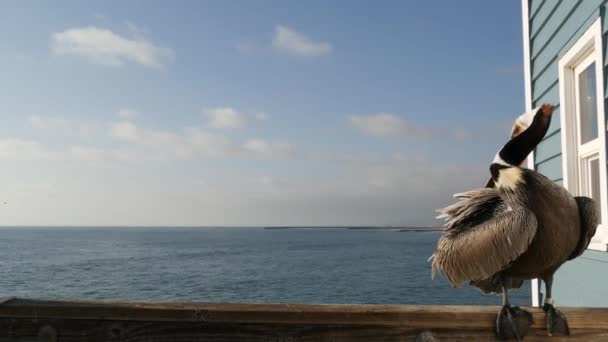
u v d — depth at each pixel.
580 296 6.39
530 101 7.82
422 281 43.50
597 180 6.30
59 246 124.81
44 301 3.01
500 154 3.41
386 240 195.75
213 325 2.91
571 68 6.56
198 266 62.69
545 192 3.12
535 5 7.61
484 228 3.27
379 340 2.91
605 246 5.46
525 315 2.97
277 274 51.62
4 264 65.00
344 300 32.78
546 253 3.11
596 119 6.19
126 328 2.92
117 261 71.44
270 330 2.91
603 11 5.43
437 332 2.92
